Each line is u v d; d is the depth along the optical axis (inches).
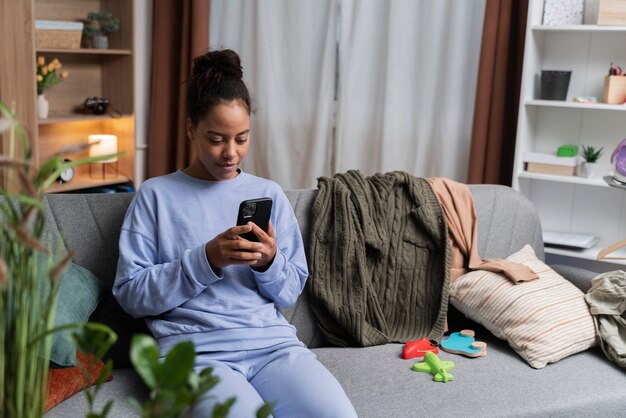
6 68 134.3
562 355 76.9
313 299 81.4
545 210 133.1
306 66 153.7
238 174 72.0
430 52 140.4
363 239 82.9
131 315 70.2
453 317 88.5
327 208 84.1
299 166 157.9
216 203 69.5
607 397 70.5
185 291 65.0
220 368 63.0
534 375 73.9
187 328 65.8
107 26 155.5
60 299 63.9
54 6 152.8
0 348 32.9
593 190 128.6
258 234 65.4
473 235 89.4
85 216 73.7
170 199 68.5
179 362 30.2
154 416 29.4
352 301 80.9
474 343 79.2
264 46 155.0
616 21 116.1
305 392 61.2
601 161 126.7
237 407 56.9
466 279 84.2
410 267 85.0
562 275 90.0
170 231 67.9
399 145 146.0
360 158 151.8
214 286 67.8
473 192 94.1
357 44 147.6
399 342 82.2
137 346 30.4
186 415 31.2
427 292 85.0
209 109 66.1
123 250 67.1
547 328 77.4
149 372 30.2
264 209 66.4
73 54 158.7
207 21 155.8
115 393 63.5
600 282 82.4
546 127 130.3
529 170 126.3
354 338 80.5
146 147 170.1
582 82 126.4
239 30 159.5
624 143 104.9
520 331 78.2
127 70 158.9
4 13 132.6
